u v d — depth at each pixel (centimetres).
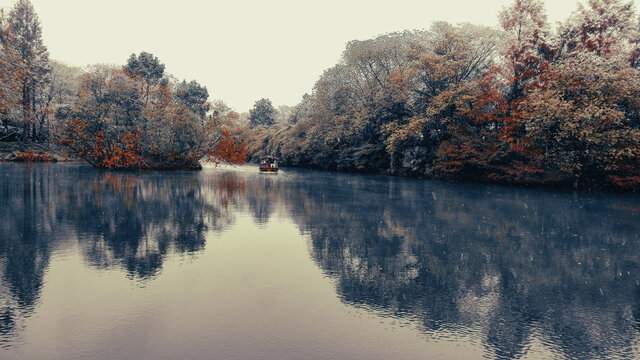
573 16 3453
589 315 634
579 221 1588
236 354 479
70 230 1248
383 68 5000
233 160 5938
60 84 7256
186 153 5491
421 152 4481
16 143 6247
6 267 840
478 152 3688
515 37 3847
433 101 4103
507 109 3709
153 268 848
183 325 561
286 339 524
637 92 2880
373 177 4622
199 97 6531
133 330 543
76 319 577
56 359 459
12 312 601
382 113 4891
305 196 2402
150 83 6150
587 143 2922
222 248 1043
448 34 4138
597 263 960
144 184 2977
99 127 4712
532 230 1381
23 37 6581
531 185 3453
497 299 701
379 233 1284
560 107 2873
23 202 1870
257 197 2302
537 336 553
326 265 898
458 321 599
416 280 802
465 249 1084
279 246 1077
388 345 512
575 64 3030
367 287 752
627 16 3291
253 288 729
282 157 8325
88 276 785
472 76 4428
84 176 3531
